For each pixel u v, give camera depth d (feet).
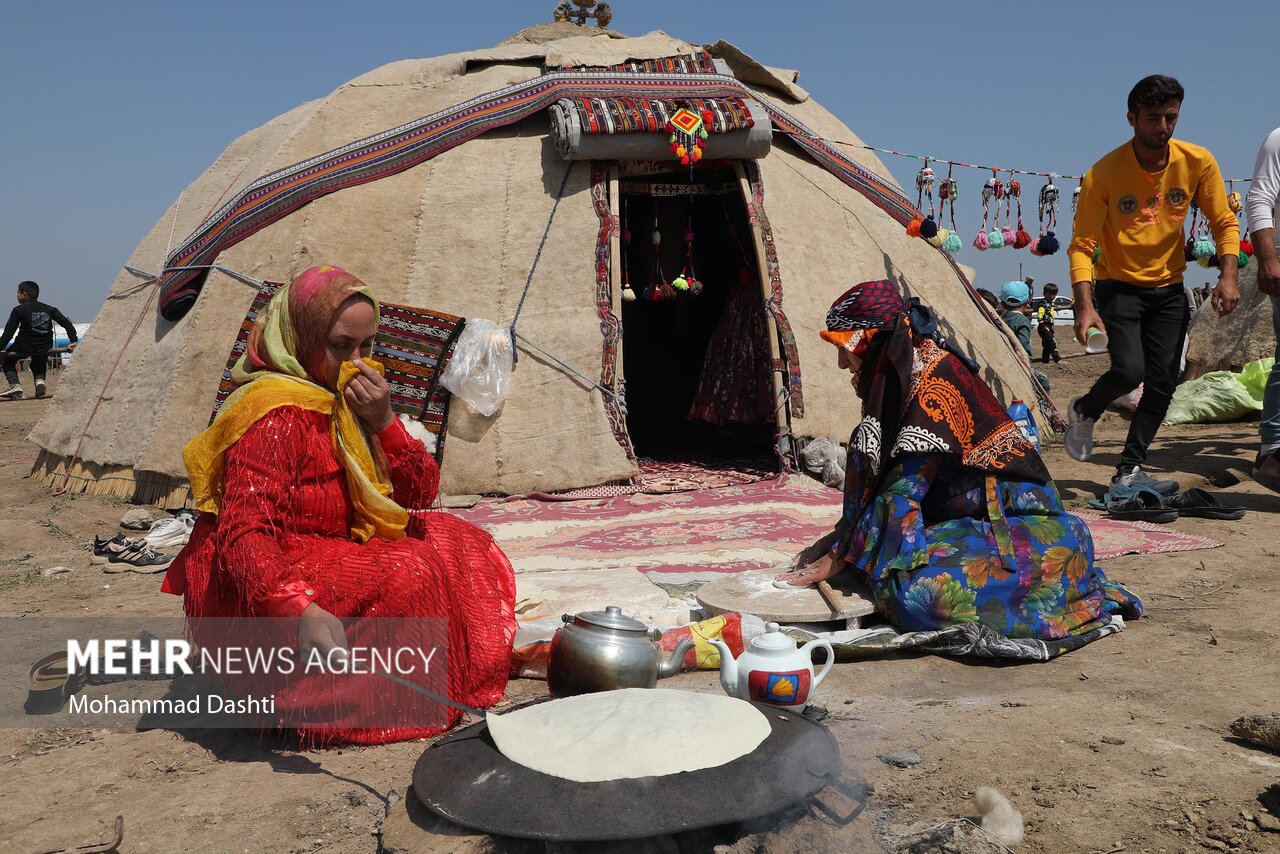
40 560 20.16
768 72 30.35
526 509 22.59
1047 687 11.19
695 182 28.86
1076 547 12.97
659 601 14.55
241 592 9.66
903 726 10.05
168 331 26.63
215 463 10.04
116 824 8.14
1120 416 34.53
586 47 30.48
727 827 7.27
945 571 12.59
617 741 7.63
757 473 26.55
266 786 9.32
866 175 30.35
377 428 10.60
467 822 7.20
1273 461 19.97
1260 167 19.85
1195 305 45.62
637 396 35.40
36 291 52.60
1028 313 62.08
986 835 7.39
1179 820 7.87
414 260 25.49
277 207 25.85
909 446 12.59
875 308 13.04
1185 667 11.55
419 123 26.99
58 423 28.53
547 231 25.90
